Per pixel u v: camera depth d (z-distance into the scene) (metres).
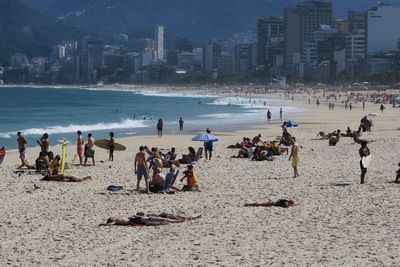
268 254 36.06
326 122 191.88
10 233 42.78
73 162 84.19
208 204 53.78
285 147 103.44
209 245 38.59
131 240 40.34
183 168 79.50
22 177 71.31
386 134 137.12
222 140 128.75
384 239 39.31
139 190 61.44
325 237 40.22
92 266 34.12
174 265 34.06
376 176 69.75
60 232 42.97
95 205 54.00
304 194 57.81
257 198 56.31
